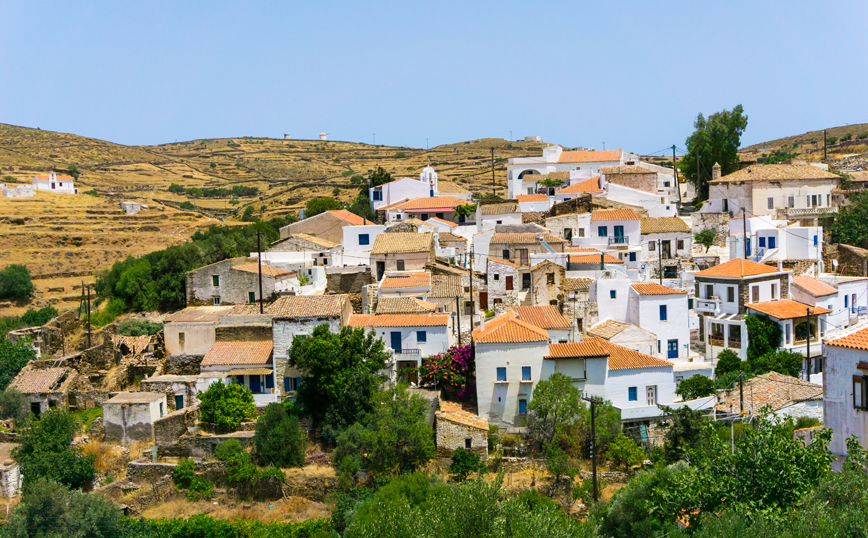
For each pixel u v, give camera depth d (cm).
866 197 9175
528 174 12694
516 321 6072
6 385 6588
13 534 4341
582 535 3434
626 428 5612
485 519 3478
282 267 8594
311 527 4769
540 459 5294
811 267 7925
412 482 4719
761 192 9575
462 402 6094
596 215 9025
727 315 6756
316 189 17600
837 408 3219
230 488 5312
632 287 6775
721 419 5181
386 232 9131
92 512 4509
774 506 2938
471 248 8825
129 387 6606
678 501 3225
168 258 8569
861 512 2602
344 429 5600
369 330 6316
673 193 11544
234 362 6188
